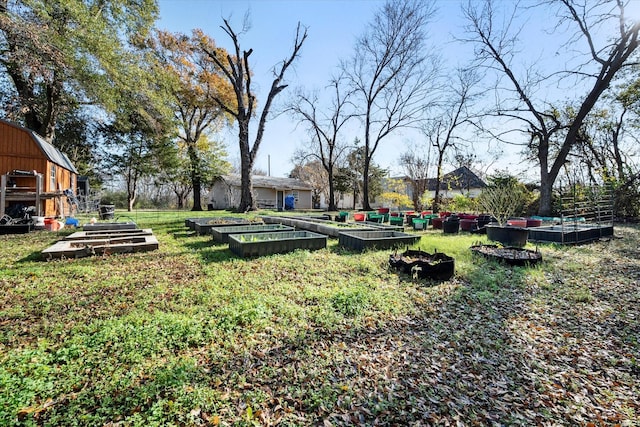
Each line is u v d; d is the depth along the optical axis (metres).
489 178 18.47
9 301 3.36
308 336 2.73
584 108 12.99
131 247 6.06
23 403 1.78
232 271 4.67
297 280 4.30
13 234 8.18
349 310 3.30
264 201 25.81
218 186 27.03
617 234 9.87
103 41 11.16
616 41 11.93
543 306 3.70
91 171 20.78
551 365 2.49
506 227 7.91
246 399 1.95
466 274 4.79
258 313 3.06
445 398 2.05
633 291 4.25
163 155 20.59
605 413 1.98
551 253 6.78
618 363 2.54
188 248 6.55
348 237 6.80
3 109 12.82
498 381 2.26
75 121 18.27
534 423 1.87
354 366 2.35
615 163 15.80
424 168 21.92
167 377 2.04
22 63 9.10
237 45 14.89
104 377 2.06
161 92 15.49
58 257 5.40
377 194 28.75
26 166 10.58
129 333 2.61
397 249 6.54
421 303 3.62
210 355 2.39
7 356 2.23
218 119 22.20
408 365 2.39
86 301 3.38
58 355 2.29
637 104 14.59
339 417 1.84
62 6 10.05
